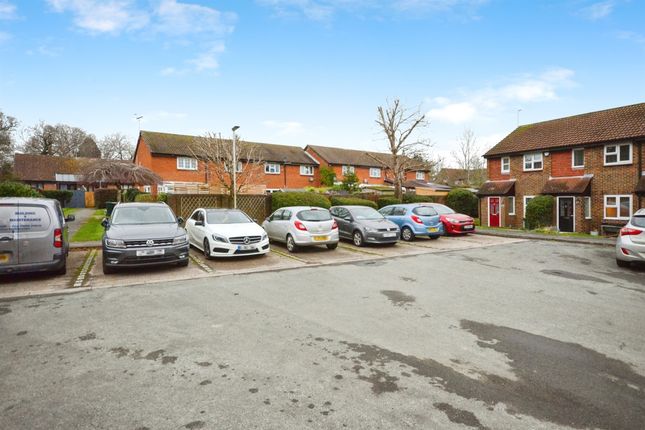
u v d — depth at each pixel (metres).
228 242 9.82
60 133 58.00
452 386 3.58
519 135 25.03
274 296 6.71
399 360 4.14
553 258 10.95
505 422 3.01
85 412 3.12
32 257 7.48
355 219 13.39
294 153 39.06
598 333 5.02
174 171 30.17
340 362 4.07
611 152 19.33
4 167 32.28
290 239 11.70
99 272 8.61
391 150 26.58
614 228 17.73
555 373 3.88
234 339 4.69
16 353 4.27
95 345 4.49
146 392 3.43
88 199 34.00
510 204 24.16
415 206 15.32
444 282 7.91
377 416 3.08
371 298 6.64
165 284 7.57
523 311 5.96
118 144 66.06
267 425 2.95
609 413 3.16
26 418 3.03
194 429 2.90
